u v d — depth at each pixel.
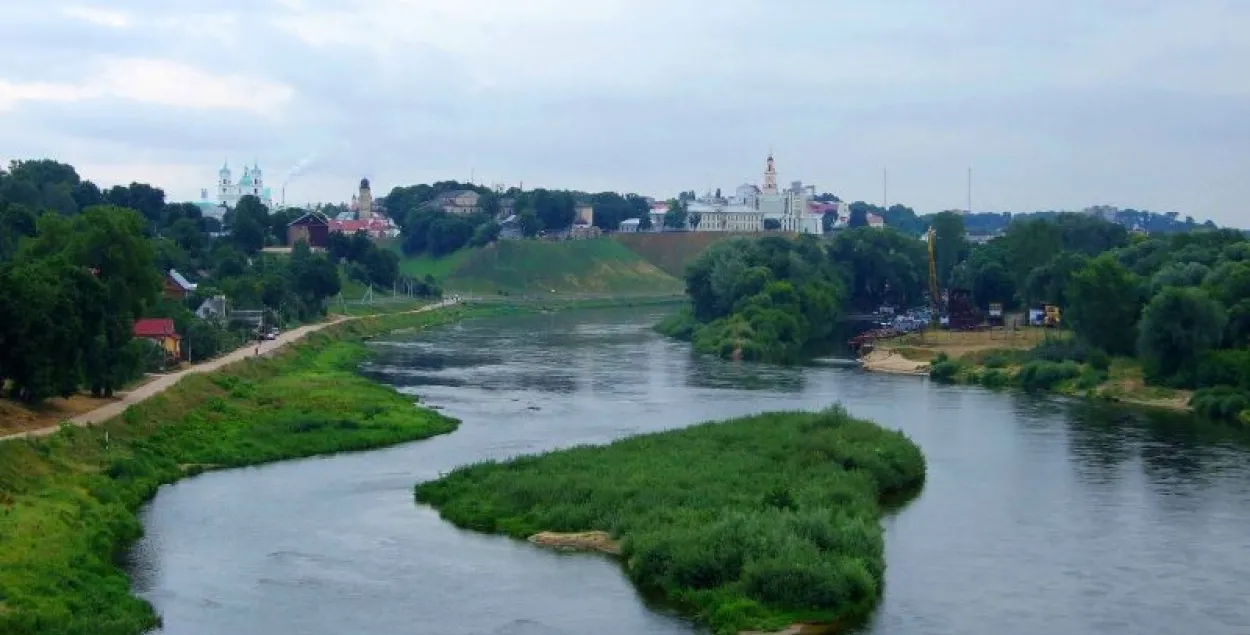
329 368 184.88
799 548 74.56
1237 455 116.56
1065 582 76.88
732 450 108.00
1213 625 69.44
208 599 73.38
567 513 89.00
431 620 70.12
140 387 133.25
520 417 139.88
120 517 87.94
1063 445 122.19
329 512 94.31
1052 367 169.00
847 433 112.19
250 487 102.75
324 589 75.56
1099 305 172.00
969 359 187.00
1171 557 82.19
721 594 71.56
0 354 109.94
